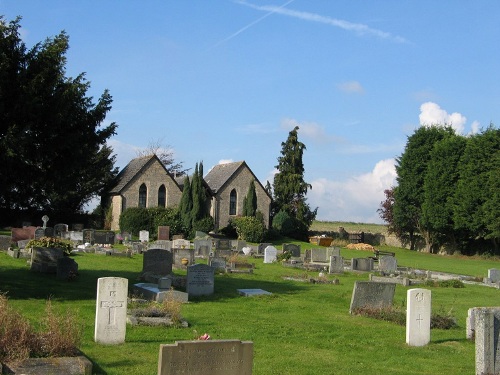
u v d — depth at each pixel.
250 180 80.69
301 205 87.75
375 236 86.62
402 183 78.94
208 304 22.00
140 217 66.12
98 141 23.42
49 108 20.91
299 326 18.61
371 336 17.67
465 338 18.09
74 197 70.12
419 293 16.83
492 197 67.06
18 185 22.08
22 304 19.30
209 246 45.69
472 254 74.88
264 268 38.44
